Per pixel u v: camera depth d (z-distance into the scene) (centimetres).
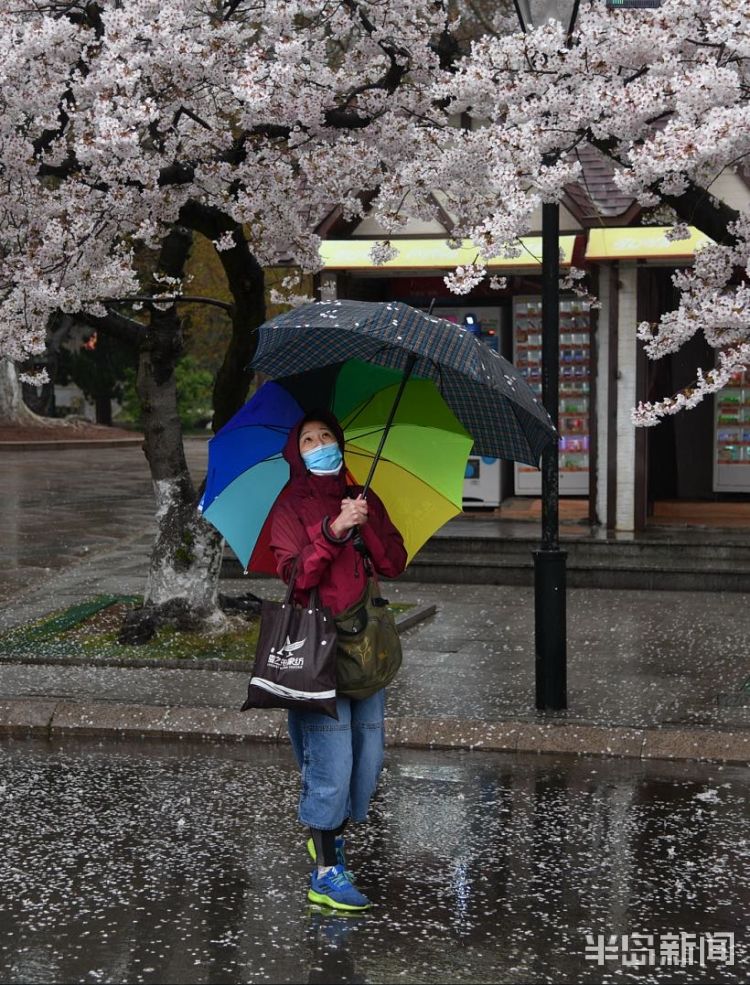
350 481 564
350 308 513
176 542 1084
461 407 575
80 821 655
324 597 523
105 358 4725
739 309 809
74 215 920
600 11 797
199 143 999
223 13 995
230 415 1098
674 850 615
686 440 1839
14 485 2603
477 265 859
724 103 745
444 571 1427
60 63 895
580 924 524
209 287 3388
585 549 1478
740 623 1173
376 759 551
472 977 472
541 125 810
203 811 673
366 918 529
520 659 1027
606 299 1596
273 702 510
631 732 798
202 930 514
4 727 853
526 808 683
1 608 1231
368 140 1034
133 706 859
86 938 506
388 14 1007
